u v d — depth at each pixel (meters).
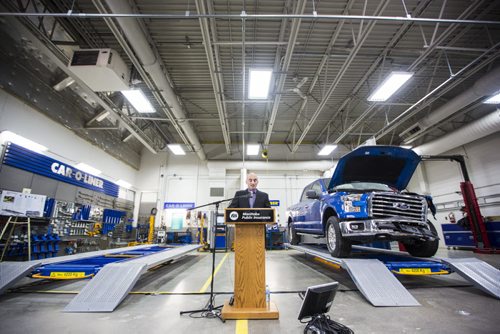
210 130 11.74
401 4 5.25
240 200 2.92
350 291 3.19
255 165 12.25
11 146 5.82
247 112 9.85
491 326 2.01
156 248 6.58
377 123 10.87
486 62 5.73
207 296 3.01
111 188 10.24
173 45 6.24
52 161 7.04
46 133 6.94
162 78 6.26
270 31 5.86
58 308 2.52
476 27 5.84
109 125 10.00
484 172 8.76
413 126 9.41
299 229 6.31
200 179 12.66
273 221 2.35
